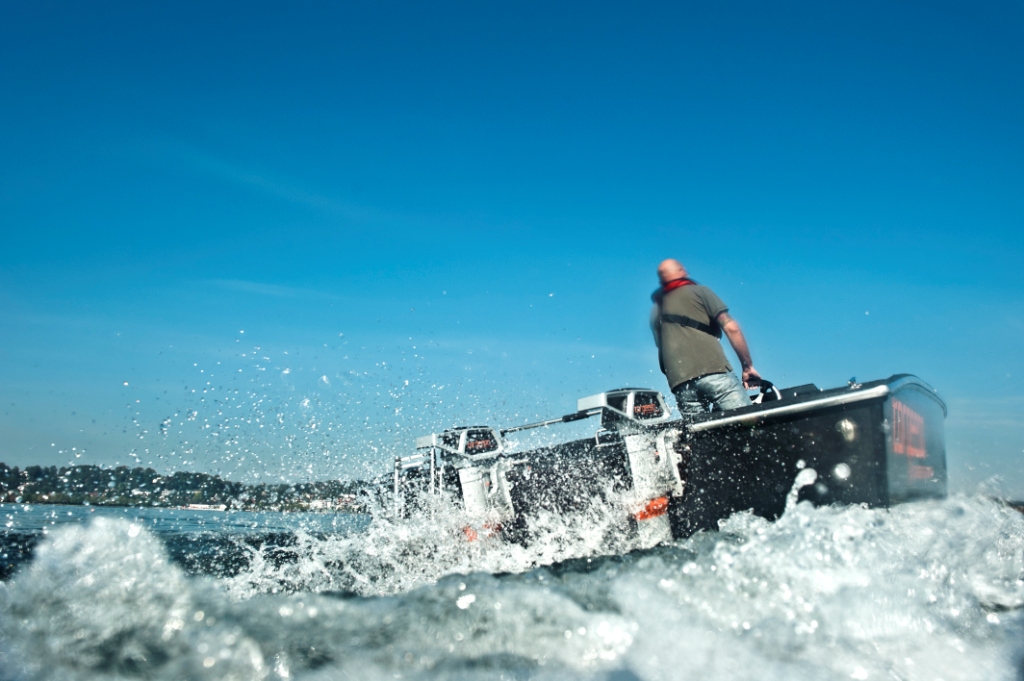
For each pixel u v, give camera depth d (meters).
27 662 1.57
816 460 2.96
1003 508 3.33
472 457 4.26
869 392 2.85
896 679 1.59
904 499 2.92
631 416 3.69
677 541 3.43
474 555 3.86
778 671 1.60
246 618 1.83
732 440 3.22
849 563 2.23
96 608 1.86
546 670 1.56
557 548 3.90
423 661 1.60
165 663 1.57
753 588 2.06
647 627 1.80
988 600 2.25
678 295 4.44
